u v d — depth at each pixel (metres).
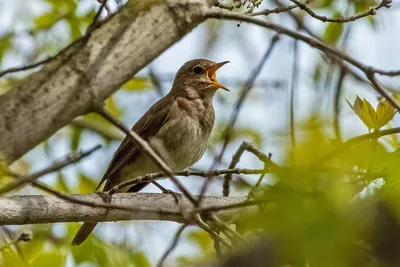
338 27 12.93
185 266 5.59
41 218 9.16
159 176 10.02
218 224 7.93
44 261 11.36
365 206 5.30
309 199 5.20
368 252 5.16
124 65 7.05
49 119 6.74
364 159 6.27
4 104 6.66
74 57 6.93
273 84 12.47
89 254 12.55
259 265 5.19
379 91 7.48
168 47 7.31
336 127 7.73
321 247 4.99
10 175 6.73
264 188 6.17
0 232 11.86
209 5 7.57
